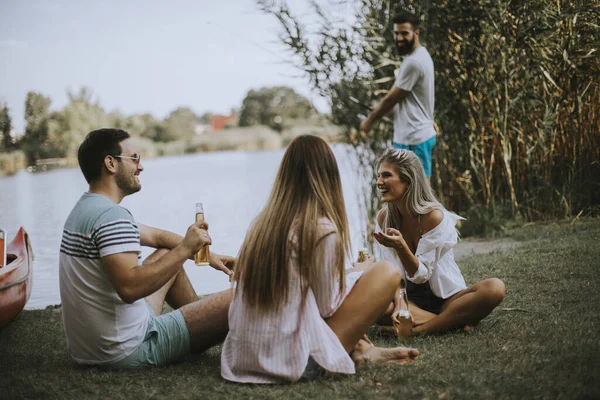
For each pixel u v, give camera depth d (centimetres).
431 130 538
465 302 308
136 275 254
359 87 687
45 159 3678
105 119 4191
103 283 261
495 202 651
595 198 637
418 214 324
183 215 992
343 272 245
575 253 456
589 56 600
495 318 332
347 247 250
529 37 595
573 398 216
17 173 3362
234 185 1508
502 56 607
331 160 251
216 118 6769
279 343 243
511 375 240
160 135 5200
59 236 834
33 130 3712
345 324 251
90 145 272
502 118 633
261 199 1132
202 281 537
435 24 634
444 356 271
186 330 277
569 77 618
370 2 675
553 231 561
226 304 278
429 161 542
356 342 256
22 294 388
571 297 357
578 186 633
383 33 662
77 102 3981
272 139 4866
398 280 255
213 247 675
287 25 657
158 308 301
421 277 312
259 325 244
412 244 335
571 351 263
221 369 256
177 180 1855
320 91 684
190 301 318
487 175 657
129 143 277
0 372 283
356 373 251
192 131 5447
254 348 246
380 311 255
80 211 265
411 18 529
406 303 311
